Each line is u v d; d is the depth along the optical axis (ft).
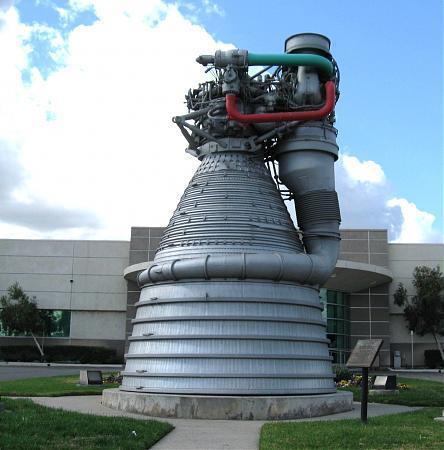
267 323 52.75
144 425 40.01
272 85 60.95
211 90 61.72
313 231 59.06
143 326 56.29
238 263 52.85
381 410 56.54
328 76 61.52
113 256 200.64
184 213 58.39
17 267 200.54
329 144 60.18
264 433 38.68
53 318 198.80
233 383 50.67
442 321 184.85
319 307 57.36
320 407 50.65
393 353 191.83
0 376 111.45
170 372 51.96
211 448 34.63
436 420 46.68
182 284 54.60
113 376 97.25
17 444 31.63
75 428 37.04
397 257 195.83
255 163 60.95
